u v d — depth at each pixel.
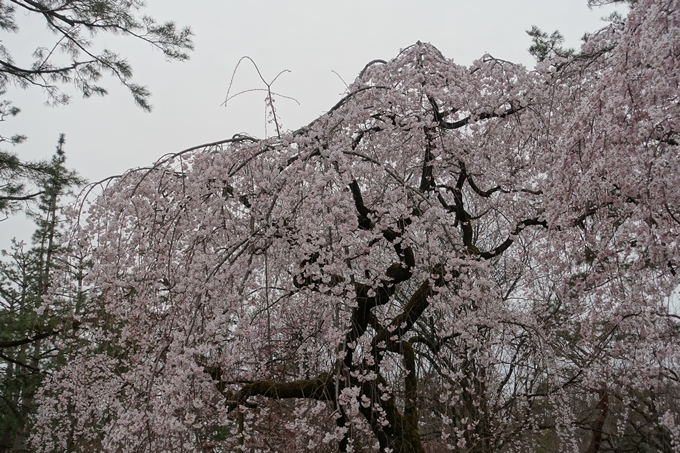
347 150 4.64
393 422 5.17
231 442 4.50
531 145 5.88
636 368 3.79
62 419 7.38
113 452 3.54
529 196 5.52
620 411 7.20
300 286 4.91
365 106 5.66
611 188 3.39
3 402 8.77
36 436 7.55
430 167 5.60
